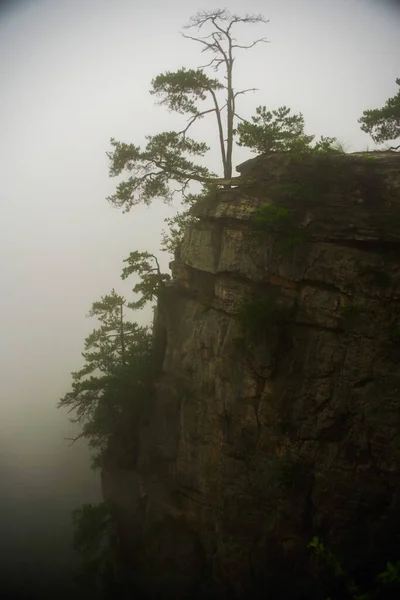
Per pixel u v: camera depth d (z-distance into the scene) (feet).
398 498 70.90
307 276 78.28
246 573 82.48
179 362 97.35
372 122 91.71
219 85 104.99
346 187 77.82
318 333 77.71
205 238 90.68
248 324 80.28
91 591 106.22
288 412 79.10
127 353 118.83
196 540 93.66
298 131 90.63
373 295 73.92
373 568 70.03
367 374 73.56
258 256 82.53
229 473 85.20
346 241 76.79
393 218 74.74
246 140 90.07
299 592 75.61
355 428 74.08
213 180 93.15
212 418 89.30
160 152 102.32
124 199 106.73
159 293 104.17
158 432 101.24
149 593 97.30
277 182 81.51
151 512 100.58
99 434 116.98
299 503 77.82
